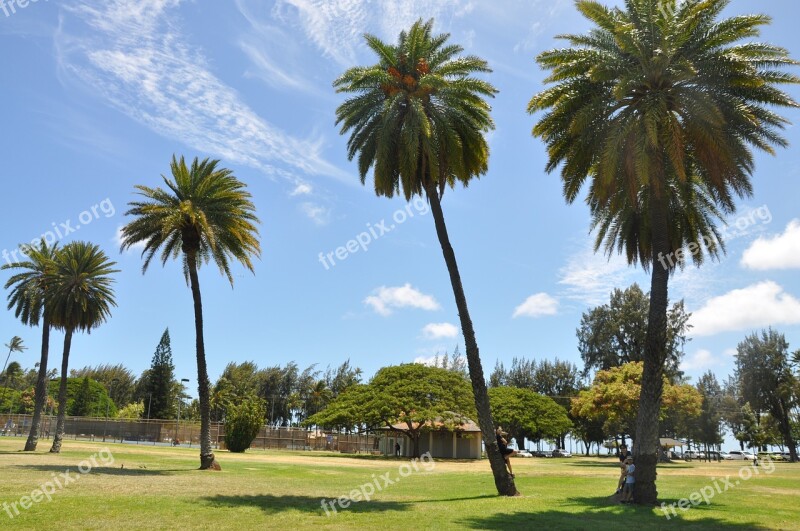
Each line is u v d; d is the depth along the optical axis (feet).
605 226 82.89
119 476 86.38
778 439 318.45
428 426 208.03
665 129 63.10
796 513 61.82
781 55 65.21
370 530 45.06
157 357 354.13
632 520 53.67
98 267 155.53
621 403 176.76
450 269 76.18
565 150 74.18
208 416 113.29
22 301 159.33
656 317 67.87
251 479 92.48
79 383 355.97
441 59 80.43
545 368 366.22
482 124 81.51
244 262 115.96
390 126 73.97
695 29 65.82
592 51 69.05
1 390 357.61
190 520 47.32
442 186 78.02
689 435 282.36
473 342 75.31
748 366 285.23
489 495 74.43
